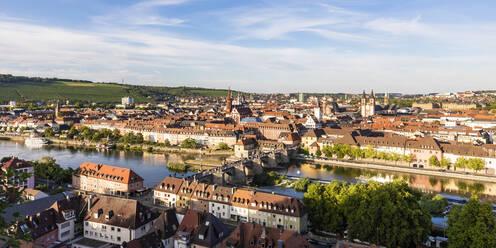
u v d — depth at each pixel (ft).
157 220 466.29
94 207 515.09
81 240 501.56
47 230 474.08
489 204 423.23
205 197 612.70
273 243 404.57
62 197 548.31
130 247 409.08
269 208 544.62
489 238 397.80
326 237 499.51
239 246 411.54
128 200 504.02
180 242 435.94
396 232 432.25
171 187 650.84
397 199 457.27
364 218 447.01
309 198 527.40
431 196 634.84
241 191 587.27
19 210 481.87
